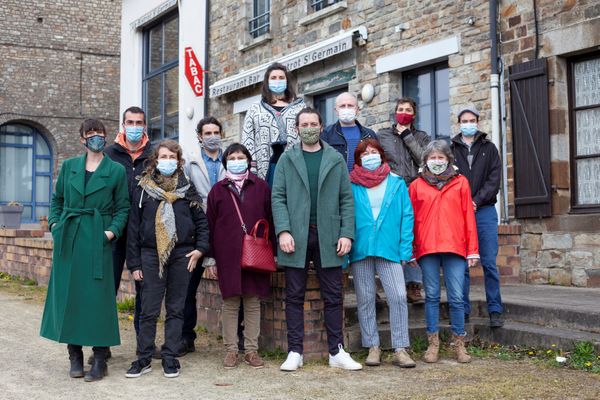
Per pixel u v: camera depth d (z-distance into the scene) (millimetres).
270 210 5387
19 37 22000
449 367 5203
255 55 12703
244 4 12859
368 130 5934
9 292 9633
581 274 7711
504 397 4316
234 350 5262
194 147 14117
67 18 22688
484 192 5855
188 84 14297
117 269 5465
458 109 9008
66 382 4809
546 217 8055
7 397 4402
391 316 5309
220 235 5203
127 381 4848
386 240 5238
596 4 7621
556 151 8000
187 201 5152
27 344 6102
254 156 5648
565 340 5402
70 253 4902
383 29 10086
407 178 5973
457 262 5395
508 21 8469
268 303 5785
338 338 5227
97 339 4840
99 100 23094
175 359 5062
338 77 10844
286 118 5668
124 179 5133
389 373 5023
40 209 22734
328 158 5219
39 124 22266
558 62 8047
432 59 9320
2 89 21719
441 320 6289
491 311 5914
